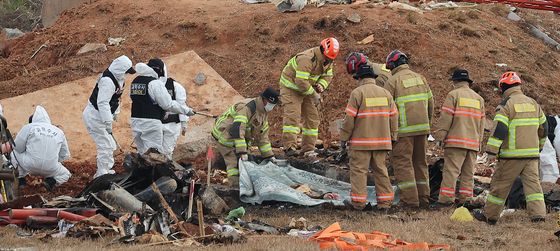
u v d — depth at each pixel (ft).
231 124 78.89
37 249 56.18
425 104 77.77
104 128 82.99
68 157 81.15
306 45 110.93
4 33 154.71
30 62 120.98
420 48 110.73
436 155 93.45
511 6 136.67
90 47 116.57
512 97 71.26
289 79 86.89
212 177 85.05
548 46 125.49
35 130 78.02
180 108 82.89
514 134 70.38
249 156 83.51
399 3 120.98
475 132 77.00
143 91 81.76
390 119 75.61
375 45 109.50
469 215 71.92
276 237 62.03
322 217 72.54
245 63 110.01
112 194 67.05
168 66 106.83
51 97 103.30
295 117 86.99
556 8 126.52
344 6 119.03
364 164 75.10
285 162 81.92
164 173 70.08
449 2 130.31
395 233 65.82
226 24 116.67
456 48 111.96
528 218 72.43
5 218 65.26
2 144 73.77
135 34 118.42
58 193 84.64
